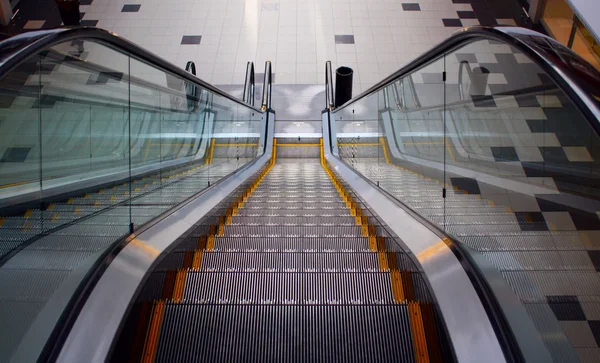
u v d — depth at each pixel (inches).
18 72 106.3
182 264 93.7
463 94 185.2
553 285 66.4
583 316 59.7
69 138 129.6
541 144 128.5
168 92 158.2
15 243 79.0
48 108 119.1
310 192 188.7
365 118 202.5
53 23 395.9
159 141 149.3
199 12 452.4
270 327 62.6
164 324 62.9
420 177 134.9
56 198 117.9
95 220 90.7
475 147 151.7
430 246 77.7
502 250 79.8
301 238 110.5
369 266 94.0
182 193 133.0
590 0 177.2
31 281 60.8
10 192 105.8
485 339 53.6
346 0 469.7
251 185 208.4
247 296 74.8
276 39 431.5
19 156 110.9
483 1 458.0
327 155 319.3
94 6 447.5
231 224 124.6
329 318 64.1
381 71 398.9
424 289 69.5
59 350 49.2
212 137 188.1
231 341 61.1
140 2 456.8
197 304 65.2
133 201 96.0
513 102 150.1
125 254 70.2
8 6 391.2
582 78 44.8
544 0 398.6
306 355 59.3
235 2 466.9
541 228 92.4
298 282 77.7
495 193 116.9
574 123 117.8
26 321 53.5
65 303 54.8
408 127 171.9
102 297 58.3
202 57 409.7
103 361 51.1
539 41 53.6
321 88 402.0
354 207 152.7
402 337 61.6
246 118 260.1
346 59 412.8
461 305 59.1
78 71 133.0
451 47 89.0
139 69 136.6
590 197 101.3
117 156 131.0
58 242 79.4
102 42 76.3
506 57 272.1
